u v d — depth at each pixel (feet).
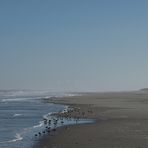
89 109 280.51
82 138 136.56
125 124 177.58
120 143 123.75
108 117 217.56
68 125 179.93
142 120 195.93
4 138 143.43
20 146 124.88
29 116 247.70
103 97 520.42
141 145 119.55
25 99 540.52
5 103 428.97
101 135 142.10
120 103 359.46
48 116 242.78
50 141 132.87
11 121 214.28
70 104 369.50
